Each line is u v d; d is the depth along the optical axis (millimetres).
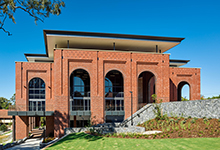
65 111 29125
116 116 33125
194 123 18625
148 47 37594
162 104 25719
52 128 35094
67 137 24156
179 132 17719
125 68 32000
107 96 33406
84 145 18812
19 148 24734
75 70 32500
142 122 27938
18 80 33500
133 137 19391
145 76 38594
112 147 16875
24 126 33438
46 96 33938
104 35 31984
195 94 37062
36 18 19203
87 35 31453
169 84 35781
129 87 31641
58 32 30609
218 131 15508
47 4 18141
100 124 29641
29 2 18141
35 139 33688
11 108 31703
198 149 13203
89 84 32656
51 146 20203
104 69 31344
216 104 17734
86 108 32031
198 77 37406
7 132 52531
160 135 18359
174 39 34375
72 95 31844
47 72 34375
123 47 37594
